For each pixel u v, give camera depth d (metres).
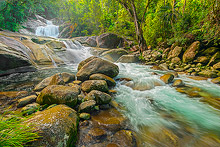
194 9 9.62
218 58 6.08
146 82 4.90
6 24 12.50
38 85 3.99
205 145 1.83
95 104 2.78
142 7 14.59
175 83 4.72
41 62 7.43
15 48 6.11
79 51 11.88
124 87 4.53
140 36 12.02
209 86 4.55
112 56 12.45
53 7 34.44
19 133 1.28
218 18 5.66
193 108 3.03
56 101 2.63
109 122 2.31
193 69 6.57
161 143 1.87
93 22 23.70
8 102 2.93
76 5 30.64
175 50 8.48
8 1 11.59
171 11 10.85
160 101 3.44
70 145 1.62
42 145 1.32
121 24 16.73
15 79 4.84
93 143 1.79
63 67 8.02
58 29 30.59
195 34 7.53
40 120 1.64
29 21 25.33
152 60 10.02
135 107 3.08
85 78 4.79
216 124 2.37
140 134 2.07
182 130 2.19
